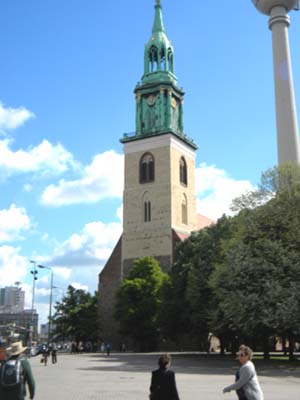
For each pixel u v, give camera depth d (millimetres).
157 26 96062
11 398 10180
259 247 41438
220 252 49000
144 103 93688
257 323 38781
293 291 37062
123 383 26562
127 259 88062
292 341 44031
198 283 53281
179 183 90250
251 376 10172
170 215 86125
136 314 74438
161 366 10320
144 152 91375
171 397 10023
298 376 29625
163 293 64938
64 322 86188
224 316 44844
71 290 87875
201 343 74562
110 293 88062
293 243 40594
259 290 39469
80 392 22438
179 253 68000
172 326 61938
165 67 93812
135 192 90562
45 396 21062
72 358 57500
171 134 89500
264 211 42469
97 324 86125
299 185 42406
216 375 30781
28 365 10625
